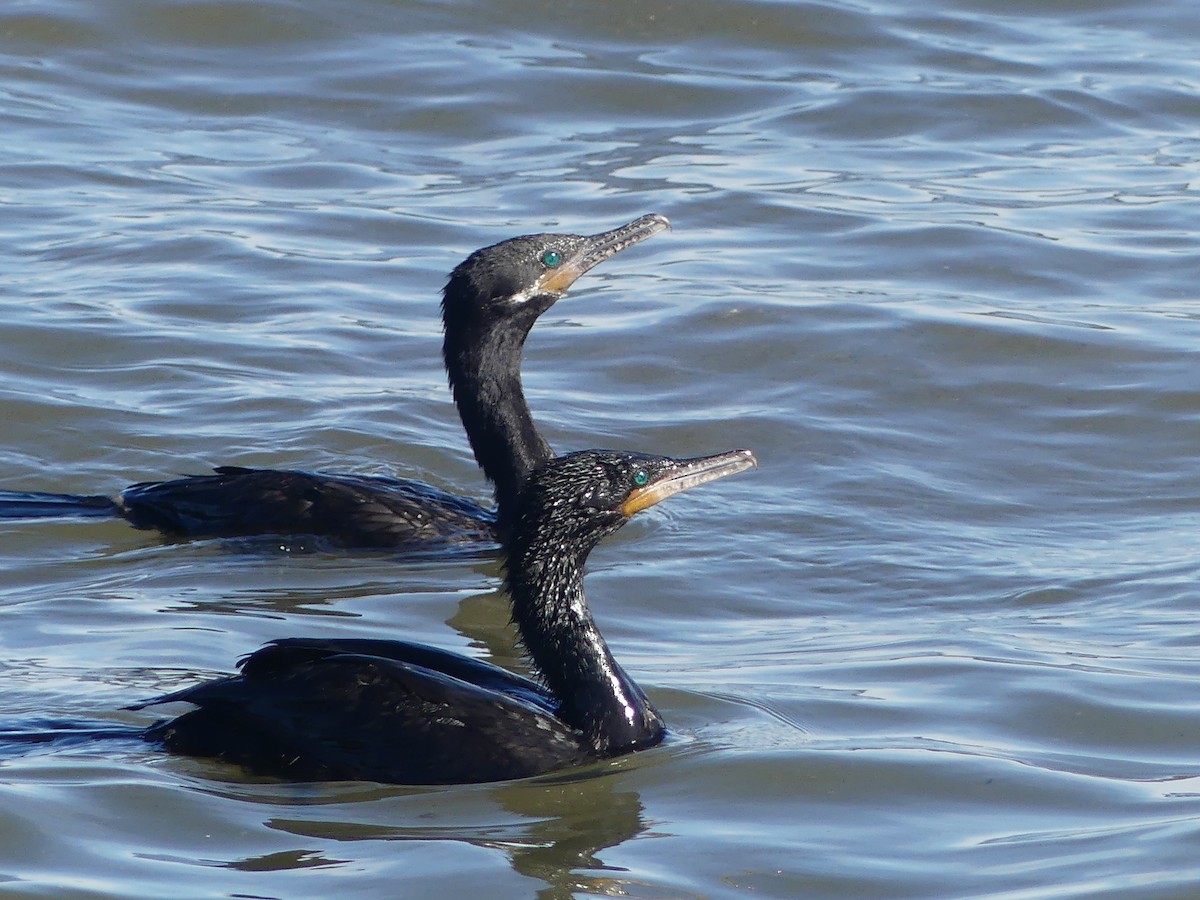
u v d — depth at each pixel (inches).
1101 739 428.5
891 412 679.1
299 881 354.0
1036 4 1060.5
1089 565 554.3
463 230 818.2
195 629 489.4
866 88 967.0
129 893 346.0
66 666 458.9
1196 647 484.1
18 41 982.4
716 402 685.9
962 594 533.6
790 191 863.1
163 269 777.6
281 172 880.9
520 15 1034.1
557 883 355.9
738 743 424.5
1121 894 350.9
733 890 356.5
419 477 633.0
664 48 1010.7
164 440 641.0
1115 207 844.6
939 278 782.5
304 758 403.9
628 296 772.6
